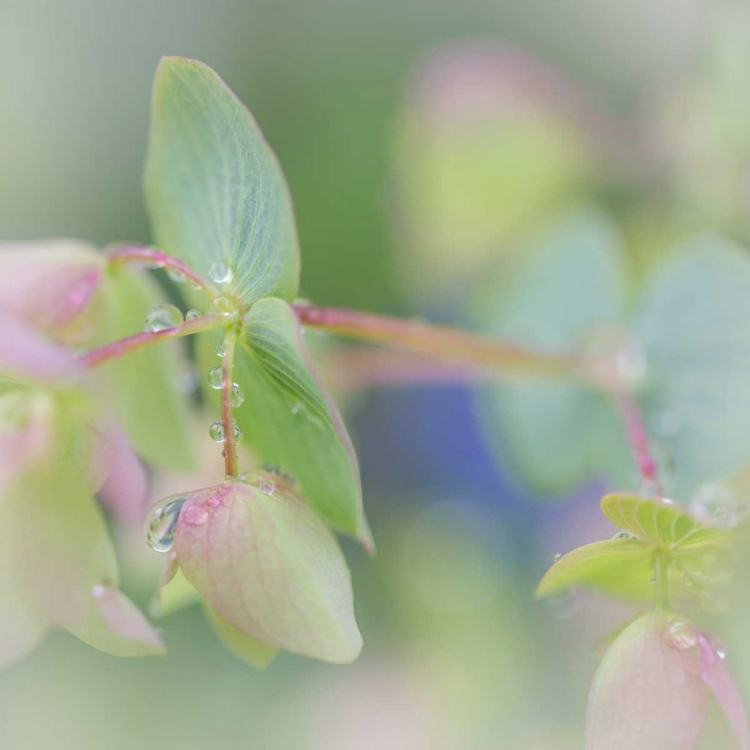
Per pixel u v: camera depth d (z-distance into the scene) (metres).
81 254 0.25
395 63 0.40
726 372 0.29
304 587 0.23
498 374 0.31
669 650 0.23
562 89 0.35
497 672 0.31
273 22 0.40
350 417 0.35
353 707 0.31
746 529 0.23
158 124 0.25
